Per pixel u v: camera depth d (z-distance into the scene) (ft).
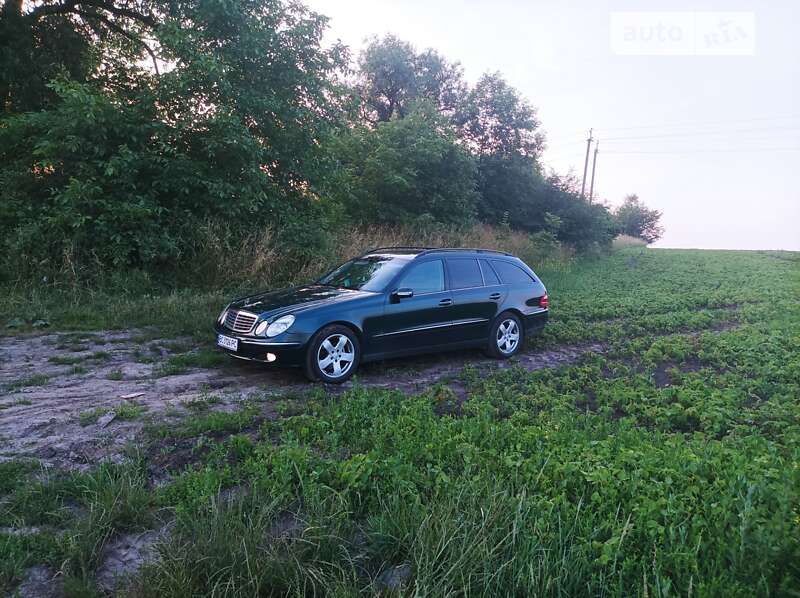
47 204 36.09
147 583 8.89
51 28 47.93
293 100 43.21
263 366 23.38
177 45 37.19
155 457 14.08
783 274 76.84
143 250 35.24
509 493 11.57
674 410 17.99
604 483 11.41
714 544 9.57
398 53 98.68
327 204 51.13
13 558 9.66
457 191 69.56
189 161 37.35
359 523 11.25
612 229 108.88
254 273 38.34
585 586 8.98
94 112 34.83
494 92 96.02
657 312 44.21
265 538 9.98
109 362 23.12
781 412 18.02
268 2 41.45
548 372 23.62
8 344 24.85
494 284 27.45
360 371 23.93
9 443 14.51
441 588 8.80
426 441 14.60
